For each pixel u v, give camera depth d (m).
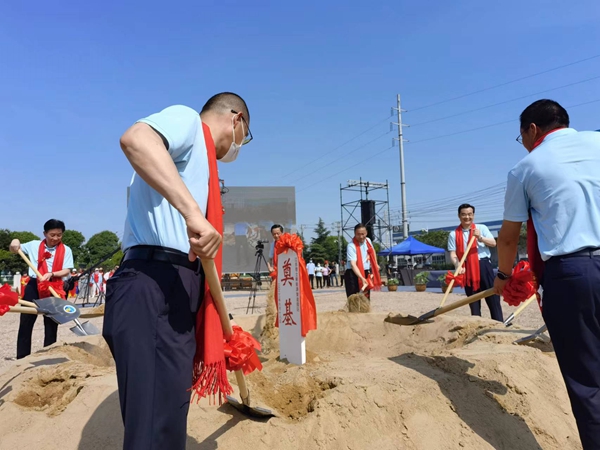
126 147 1.46
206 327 1.78
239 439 2.36
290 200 17.50
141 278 1.62
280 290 4.32
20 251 4.62
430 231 52.28
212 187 1.80
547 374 3.13
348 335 5.33
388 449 2.33
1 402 2.95
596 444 2.09
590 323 2.12
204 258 1.48
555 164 2.29
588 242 2.14
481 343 3.89
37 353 3.92
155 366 1.57
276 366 3.95
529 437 2.55
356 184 29.38
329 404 2.57
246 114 2.10
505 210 2.52
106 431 2.47
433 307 10.38
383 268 32.19
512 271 2.83
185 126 1.67
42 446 2.47
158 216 1.70
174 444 1.60
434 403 2.62
